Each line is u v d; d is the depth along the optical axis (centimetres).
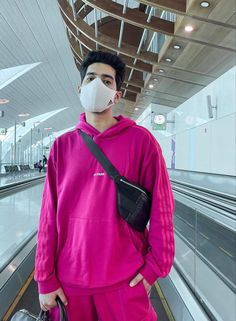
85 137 149
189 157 1043
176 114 1258
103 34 1121
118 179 140
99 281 134
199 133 936
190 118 1043
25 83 2331
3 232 593
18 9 1316
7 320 312
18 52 1716
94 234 138
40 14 1402
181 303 324
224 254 300
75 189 145
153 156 146
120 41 1070
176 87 1439
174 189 771
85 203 142
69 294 140
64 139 156
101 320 138
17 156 2502
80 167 145
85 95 150
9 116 2909
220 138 761
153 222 140
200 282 327
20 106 2800
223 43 872
